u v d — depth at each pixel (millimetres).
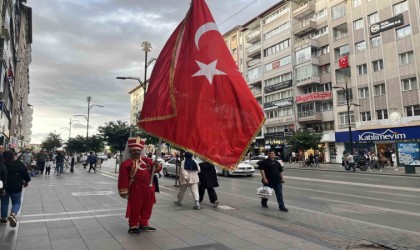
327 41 43562
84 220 6859
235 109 5301
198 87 5309
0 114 22266
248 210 8750
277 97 50625
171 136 5250
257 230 6098
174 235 5672
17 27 40688
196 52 5473
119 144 26109
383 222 7480
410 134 32125
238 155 5145
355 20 38875
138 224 5805
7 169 6488
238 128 5242
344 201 10688
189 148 5098
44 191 12062
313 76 43938
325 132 42531
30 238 5426
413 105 32875
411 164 23656
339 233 6266
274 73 50969
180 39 5723
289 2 48625
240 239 5453
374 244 5520
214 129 5176
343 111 40156
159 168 6082
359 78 38094
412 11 33250
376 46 36500
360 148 37406
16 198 6551
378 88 36281
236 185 16359
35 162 22234
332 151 41781
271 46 52000
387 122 34500
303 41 45844
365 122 36906
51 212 7805
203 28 5590
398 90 34094
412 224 7266
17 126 47156
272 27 51938
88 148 43250
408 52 33625
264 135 51562
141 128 5516
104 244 5078
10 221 6055
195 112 5207
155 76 5777
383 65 35625
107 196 10695
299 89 46938
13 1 31594
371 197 11586
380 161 30594
